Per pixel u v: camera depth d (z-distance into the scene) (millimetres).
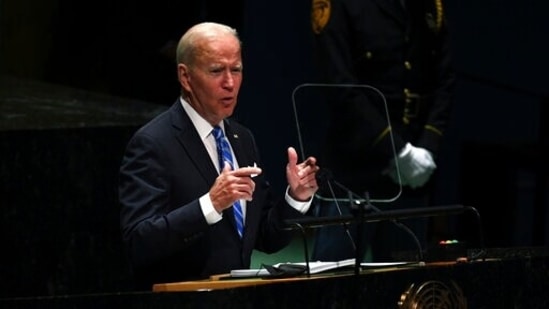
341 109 18984
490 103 25672
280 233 14859
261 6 23547
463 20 25672
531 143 25016
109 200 20438
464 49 25703
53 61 24297
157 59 23109
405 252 14398
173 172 14305
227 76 14352
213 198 13539
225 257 14344
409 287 12789
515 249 14656
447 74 19812
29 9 24484
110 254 20406
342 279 12438
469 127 25578
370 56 19219
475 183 24844
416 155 19047
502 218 24688
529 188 25062
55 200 20406
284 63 23656
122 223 14156
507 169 24688
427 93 19734
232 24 22656
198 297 11883
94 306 12195
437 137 19484
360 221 13070
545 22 25719
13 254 20406
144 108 22500
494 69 25719
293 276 12719
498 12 25719
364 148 19000
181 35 22797
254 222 14719
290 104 23438
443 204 25141
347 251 19203
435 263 13531
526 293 13445
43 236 20406
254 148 15203
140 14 23156
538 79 25750
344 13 19125
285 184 23484
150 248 13641
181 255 14195
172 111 14641
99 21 23672
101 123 20781
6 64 24688
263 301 12016
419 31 19547
